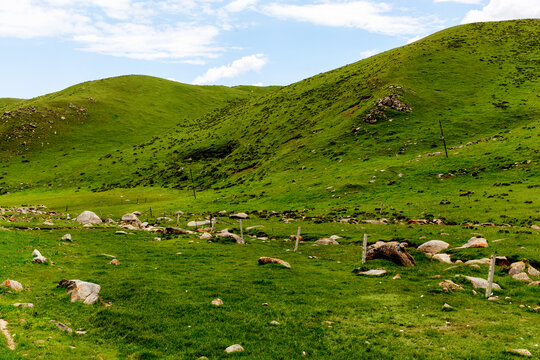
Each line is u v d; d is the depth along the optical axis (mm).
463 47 158375
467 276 25391
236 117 179750
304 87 181875
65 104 195125
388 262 30500
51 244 33781
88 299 19516
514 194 58156
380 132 104000
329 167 92688
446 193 65125
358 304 20656
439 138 94500
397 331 16828
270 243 43812
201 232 51781
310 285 24625
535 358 13656
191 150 147375
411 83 127312
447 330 16859
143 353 14008
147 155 150375
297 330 16906
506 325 17219
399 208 60375
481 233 38531
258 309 19547
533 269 26391
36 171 137875
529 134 83188
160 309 19062
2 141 156500
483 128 96812
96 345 14422
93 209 89375
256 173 107250
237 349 14609
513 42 162000
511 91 116812
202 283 24359
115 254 33406
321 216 61750
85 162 147375
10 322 14680
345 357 14242
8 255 26359
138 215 77438
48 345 13078
